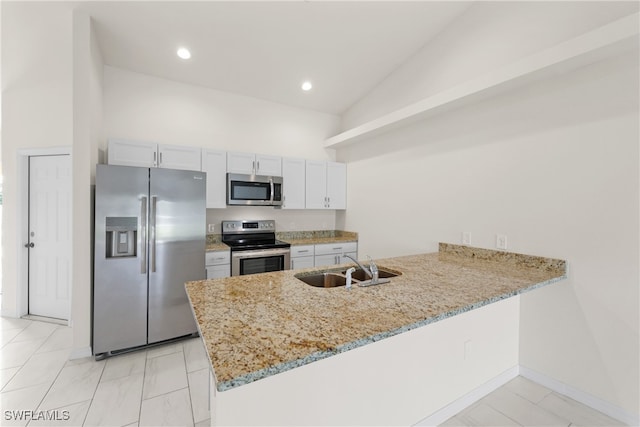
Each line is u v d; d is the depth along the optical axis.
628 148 1.76
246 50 3.03
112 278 2.46
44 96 3.18
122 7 2.38
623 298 1.79
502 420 1.80
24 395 1.98
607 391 1.86
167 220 2.69
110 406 1.88
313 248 3.84
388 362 1.50
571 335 2.01
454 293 1.53
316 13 2.60
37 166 3.31
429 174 3.04
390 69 3.49
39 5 2.26
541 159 2.15
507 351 2.21
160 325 2.67
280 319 1.15
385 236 3.64
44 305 3.34
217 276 3.16
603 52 1.74
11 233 3.30
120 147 2.90
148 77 3.35
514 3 2.30
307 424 1.24
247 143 3.94
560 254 2.06
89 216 2.46
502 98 2.39
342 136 4.03
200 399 1.96
